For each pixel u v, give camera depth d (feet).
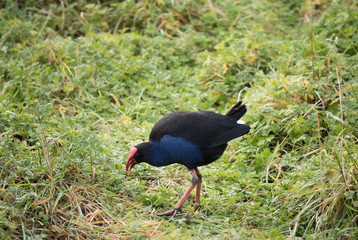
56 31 52.85
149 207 29.60
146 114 40.68
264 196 31.73
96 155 31.73
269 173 34.06
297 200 29.58
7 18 51.75
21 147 31.07
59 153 30.32
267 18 56.44
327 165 30.71
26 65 43.78
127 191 30.86
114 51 48.06
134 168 33.40
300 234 28.30
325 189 28.55
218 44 48.21
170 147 29.43
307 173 31.14
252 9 58.59
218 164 35.22
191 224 28.94
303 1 61.57
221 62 45.73
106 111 41.14
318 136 34.35
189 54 50.37
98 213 27.63
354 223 27.58
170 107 41.98
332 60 40.75
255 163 34.91
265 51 47.44
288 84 38.47
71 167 30.50
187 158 29.58
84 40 47.62
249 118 37.24
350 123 34.24
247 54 46.01
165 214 29.71
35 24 49.52
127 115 40.57
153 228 27.76
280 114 36.91
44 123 34.22
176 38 52.26
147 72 46.14
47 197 27.78
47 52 45.68
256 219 28.81
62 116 37.73
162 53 49.34
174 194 31.81
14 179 28.99
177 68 48.49
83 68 43.09
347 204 28.04
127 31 54.80
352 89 35.29
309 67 40.63
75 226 26.81
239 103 31.78
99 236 26.40
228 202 30.17
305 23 55.93
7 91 40.86
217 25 54.90
